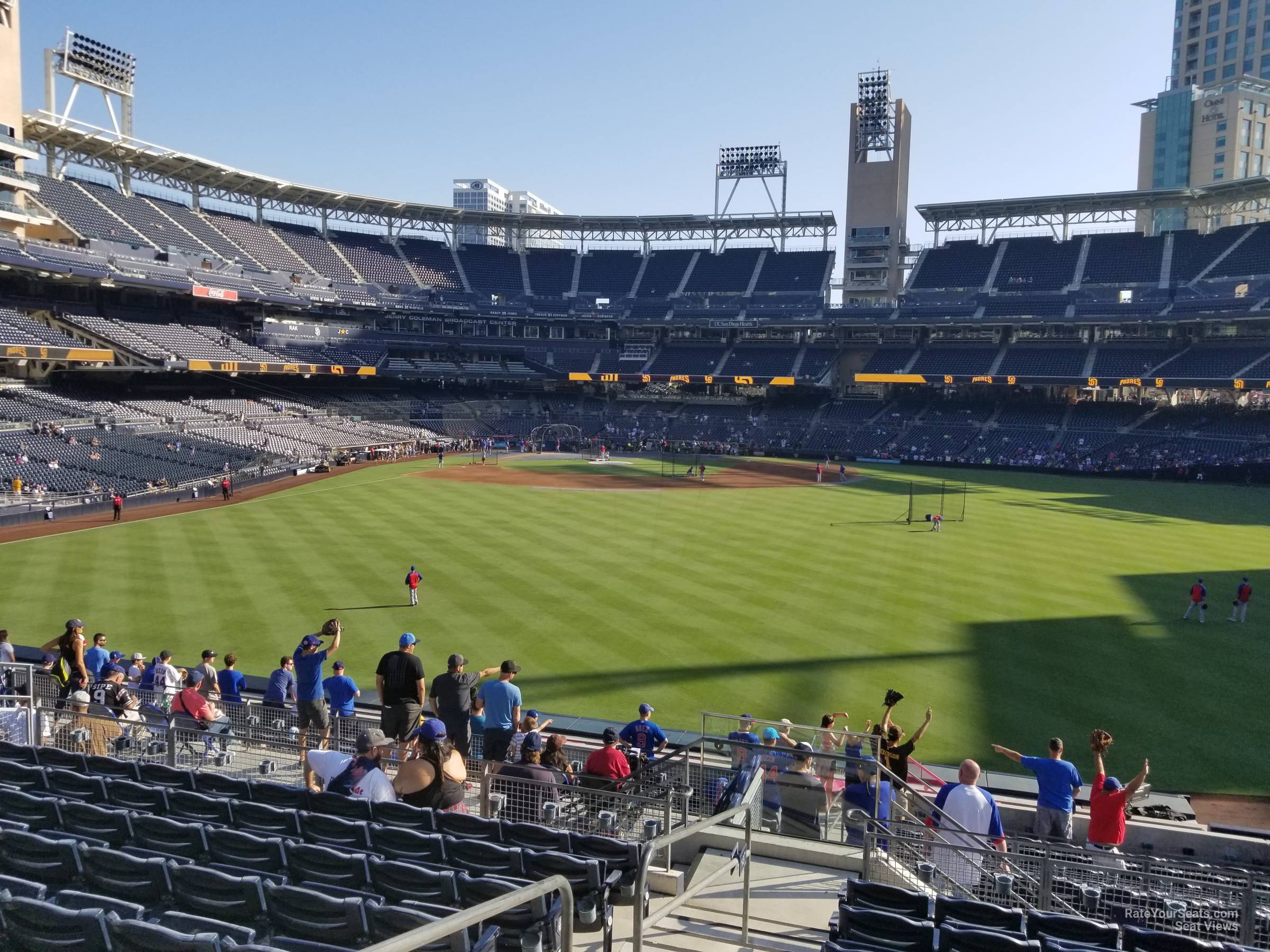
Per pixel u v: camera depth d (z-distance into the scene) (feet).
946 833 33.17
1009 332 291.79
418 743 31.73
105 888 23.41
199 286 230.68
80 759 35.06
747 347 327.26
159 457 181.98
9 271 191.93
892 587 102.32
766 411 318.65
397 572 106.01
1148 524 151.23
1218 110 441.68
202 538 125.80
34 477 151.53
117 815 26.86
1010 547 127.34
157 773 33.63
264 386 278.26
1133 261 282.97
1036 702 67.41
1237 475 217.36
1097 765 37.04
